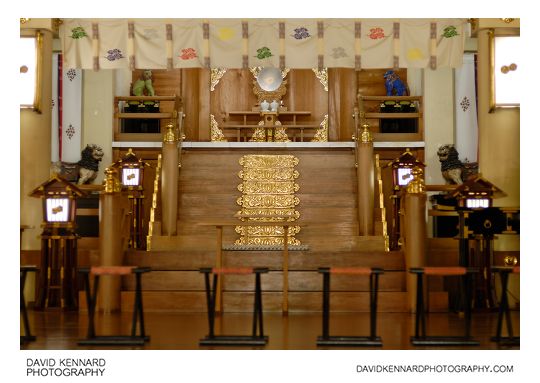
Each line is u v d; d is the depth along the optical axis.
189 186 12.58
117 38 11.03
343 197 12.40
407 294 9.40
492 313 9.33
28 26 10.59
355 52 10.93
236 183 12.64
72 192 9.87
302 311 9.41
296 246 10.01
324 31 10.99
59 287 9.76
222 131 15.38
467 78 14.15
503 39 10.56
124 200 10.63
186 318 8.70
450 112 14.14
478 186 9.57
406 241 9.45
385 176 14.08
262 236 11.95
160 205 13.00
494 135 10.50
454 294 9.80
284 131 15.27
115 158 14.17
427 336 6.93
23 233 10.51
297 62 11.01
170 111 15.31
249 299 9.47
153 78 15.34
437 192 13.79
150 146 14.14
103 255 9.35
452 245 10.74
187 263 9.83
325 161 12.93
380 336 7.23
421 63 10.93
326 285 6.72
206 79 15.44
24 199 10.50
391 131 14.77
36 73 10.55
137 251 9.88
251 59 11.04
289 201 12.30
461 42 10.91
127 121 14.88
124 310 9.44
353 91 15.37
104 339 6.72
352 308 9.47
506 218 9.40
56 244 9.84
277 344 6.73
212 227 11.96
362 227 11.70
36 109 10.50
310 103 15.41
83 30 11.00
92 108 14.09
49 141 10.79
